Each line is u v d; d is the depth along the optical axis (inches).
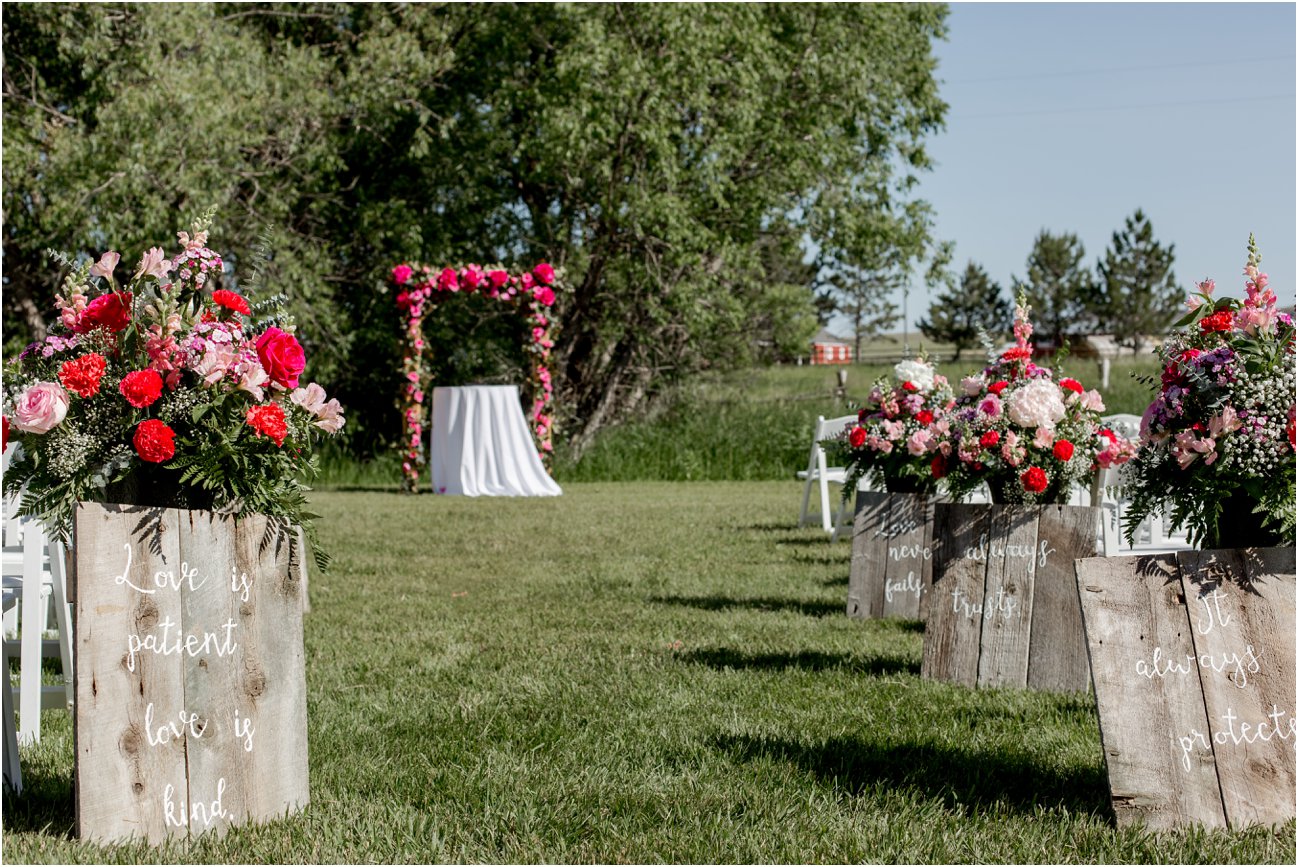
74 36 677.9
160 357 114.6
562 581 291.1
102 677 107.1
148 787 109.4
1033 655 174.4
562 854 110.7
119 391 113.7
